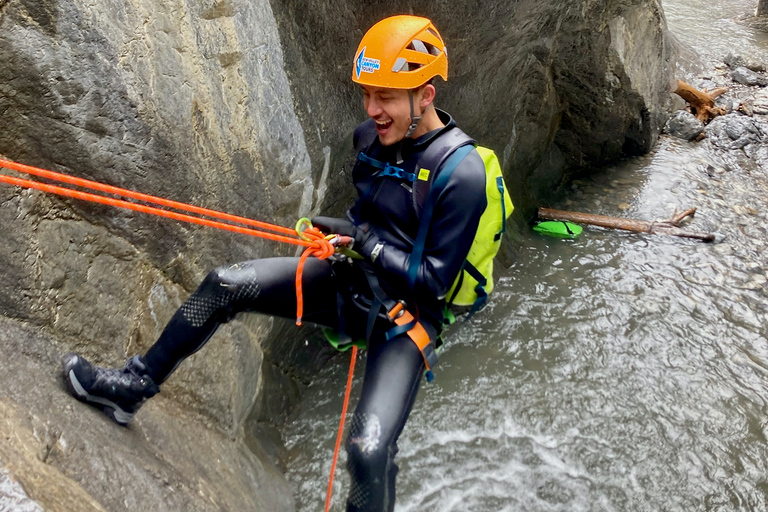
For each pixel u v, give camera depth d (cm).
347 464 171
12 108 180
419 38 164
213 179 248
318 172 328
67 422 168
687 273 538
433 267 171
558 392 415
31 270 191
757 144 748
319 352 412
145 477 181
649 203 638
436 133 174
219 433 268
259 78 267
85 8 187
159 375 183
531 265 541
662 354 451
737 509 348
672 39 925
